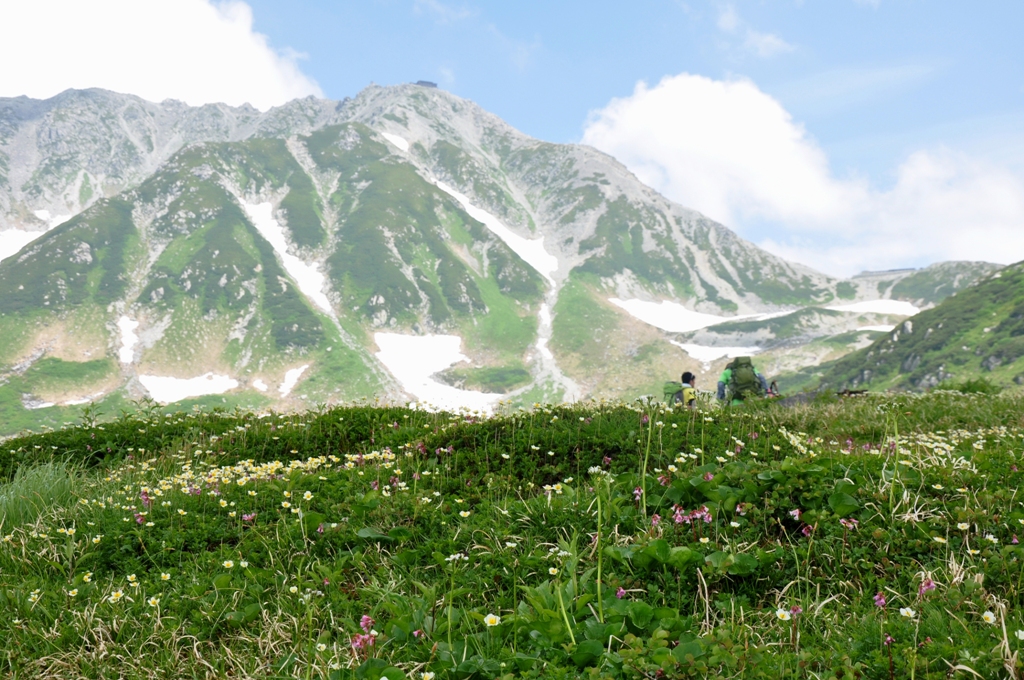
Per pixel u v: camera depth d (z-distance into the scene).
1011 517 5.64
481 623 4.87
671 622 4.52
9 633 5.11
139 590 5.82
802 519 6.05
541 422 10.27
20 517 7.93
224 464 11.80
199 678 4.67
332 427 13.31
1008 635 4.03
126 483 9.51
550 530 6.37
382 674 4.08
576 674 4.10
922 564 5.35
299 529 6.77
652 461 8.52
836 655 4.11
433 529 6.64
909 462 7.01
